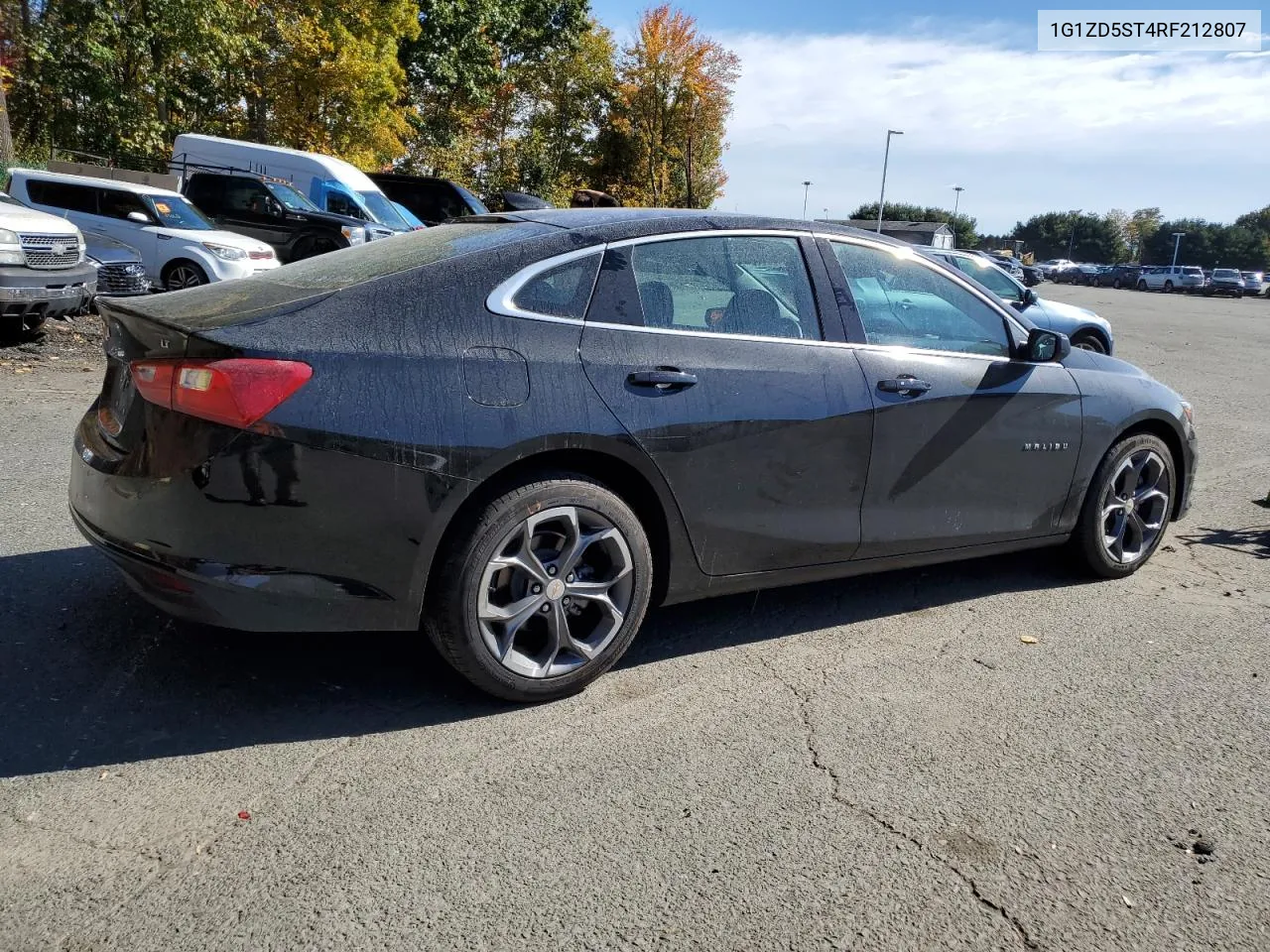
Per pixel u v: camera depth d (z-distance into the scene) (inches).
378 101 1067.9
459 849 94.7
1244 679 141.7
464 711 122.0
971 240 4414.4
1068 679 139.6
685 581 133.7
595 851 95.5
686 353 128.6
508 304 119.3
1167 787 111.9
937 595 172.6
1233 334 859.4
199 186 640.4
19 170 509.0
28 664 125.6
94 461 116.7
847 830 100.9
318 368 106.7
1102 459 175.3
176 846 92.7
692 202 1974.7
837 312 144.3
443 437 110.6
